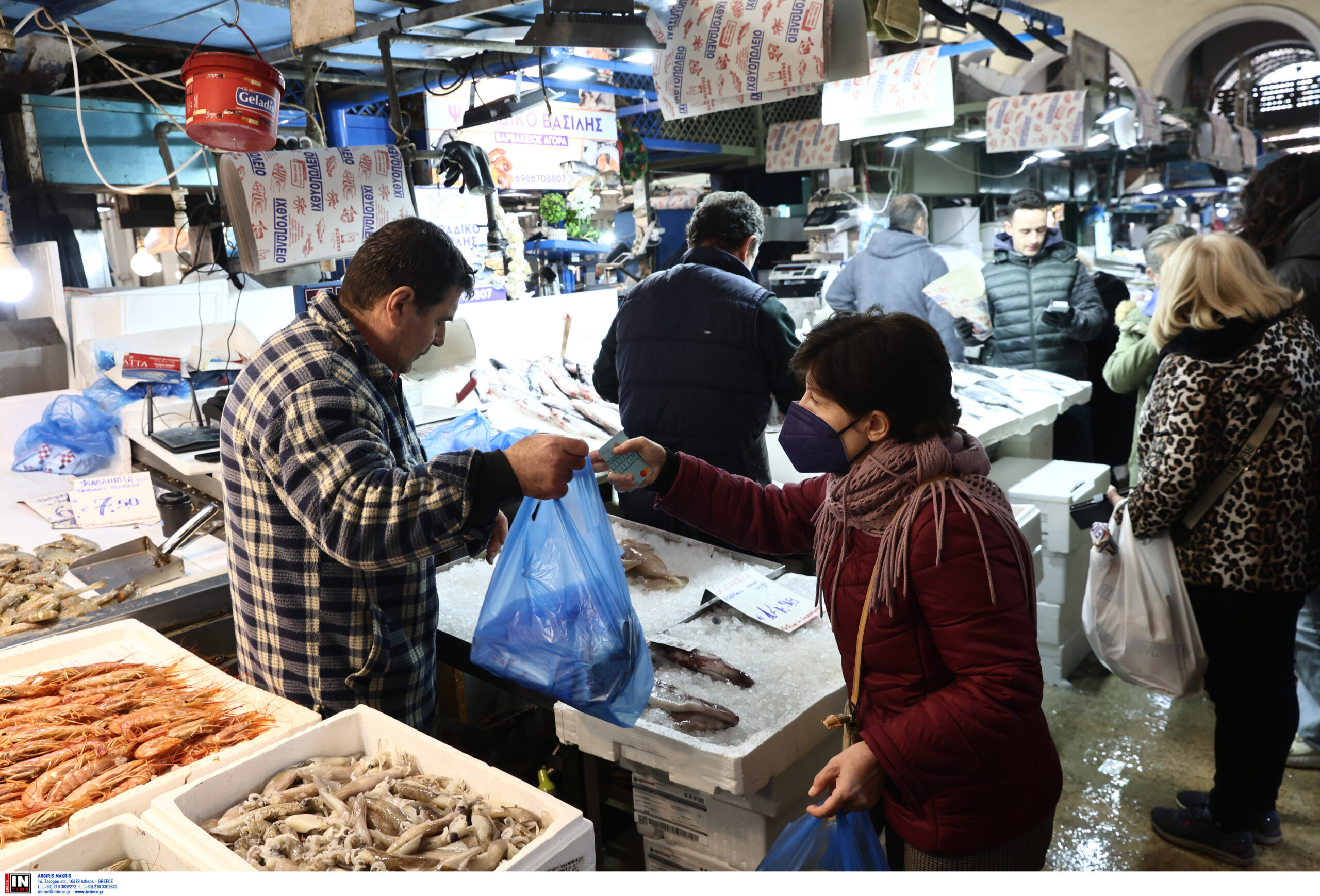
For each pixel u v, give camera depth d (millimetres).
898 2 2416
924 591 1250
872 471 1304
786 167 6750
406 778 1364
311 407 1404
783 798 1582
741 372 2508
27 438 2904
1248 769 2268
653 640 1913
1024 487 3424
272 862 1192
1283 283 2523
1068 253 4586
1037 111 5797
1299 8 11898
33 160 3475
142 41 2934
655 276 2662
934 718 1226
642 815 1753
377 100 3584
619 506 2973
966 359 4930
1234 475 2107
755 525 1656
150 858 1209
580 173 4652
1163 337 2227
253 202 2260
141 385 3045
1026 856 1339
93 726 1456
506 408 3531
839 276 4930
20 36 3053
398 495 1329
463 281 1571
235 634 2135
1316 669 2660
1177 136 8164
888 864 1453
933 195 7922
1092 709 3162
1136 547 2232
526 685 1585
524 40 2111
